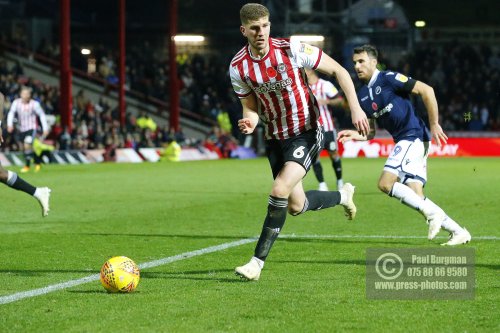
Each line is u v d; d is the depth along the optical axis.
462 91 63.91
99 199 24.84
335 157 27.69
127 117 55.22
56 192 27.19
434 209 13.71
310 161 11.73
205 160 51.06
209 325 8.88
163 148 52.28
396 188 14.04
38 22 66.62
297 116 11.68
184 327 8.80
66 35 48.91
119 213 21.11
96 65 64.94
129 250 14.70
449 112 61.12
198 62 66.38
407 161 14.54
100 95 61.81
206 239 16.17
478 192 26.80
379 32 70.81
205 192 27.25
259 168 41.41
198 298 10.24
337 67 11.41
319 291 10.66
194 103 63.41
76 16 73.31
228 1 72.12
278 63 11.38
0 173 17.59
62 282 11.48
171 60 57.22
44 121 37.53
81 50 65.00
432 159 51.50
